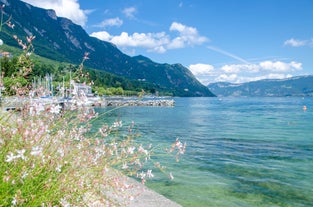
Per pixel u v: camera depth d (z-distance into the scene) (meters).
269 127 41.72
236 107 119.56
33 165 3.99
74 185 4.49
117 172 5.49
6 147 3.95
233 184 12.99
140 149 5.61
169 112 78.81
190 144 25.17
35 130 4.35
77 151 4.84
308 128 40.28
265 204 10.55
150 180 12.80
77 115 5.01
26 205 3.46
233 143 26.27
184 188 11.95
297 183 13.43
